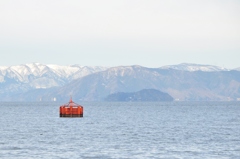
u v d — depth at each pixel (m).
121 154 165.38
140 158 157.50
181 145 189.62
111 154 165.25
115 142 199.75
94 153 167.25
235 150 174.75
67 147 182.75
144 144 193.00
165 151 172.50
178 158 157.50
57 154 164.75
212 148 180.25
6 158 156.50
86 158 157.25
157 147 183.38
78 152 169.50
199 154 165.38
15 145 188.62
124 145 189.50
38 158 156.50
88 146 185.88
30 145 188.75
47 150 174.38
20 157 158.38
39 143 195.50
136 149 177.62
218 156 161.12
